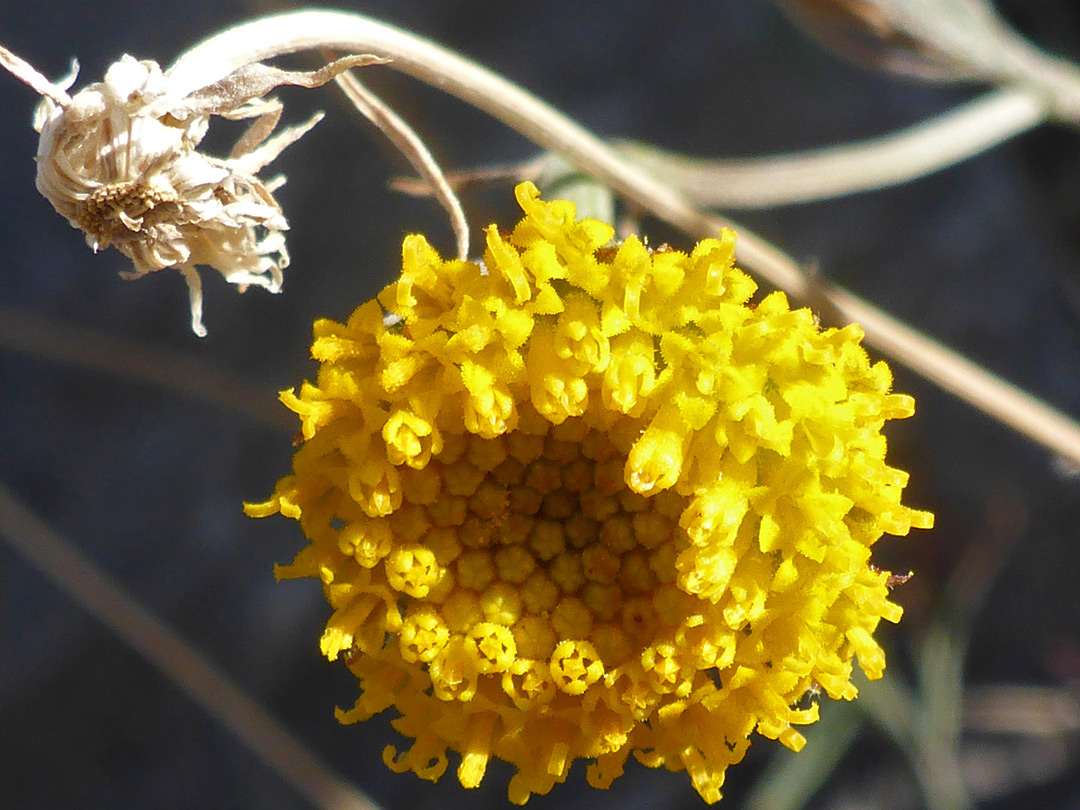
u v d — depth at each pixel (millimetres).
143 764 102
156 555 100
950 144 85
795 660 65
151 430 102
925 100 104
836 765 104
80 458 101
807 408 64
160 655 88
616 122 102
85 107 63
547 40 104
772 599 65
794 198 83
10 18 100
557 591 68
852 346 65
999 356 102
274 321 100
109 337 97
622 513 68
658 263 65
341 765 102
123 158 64
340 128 100
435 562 67
